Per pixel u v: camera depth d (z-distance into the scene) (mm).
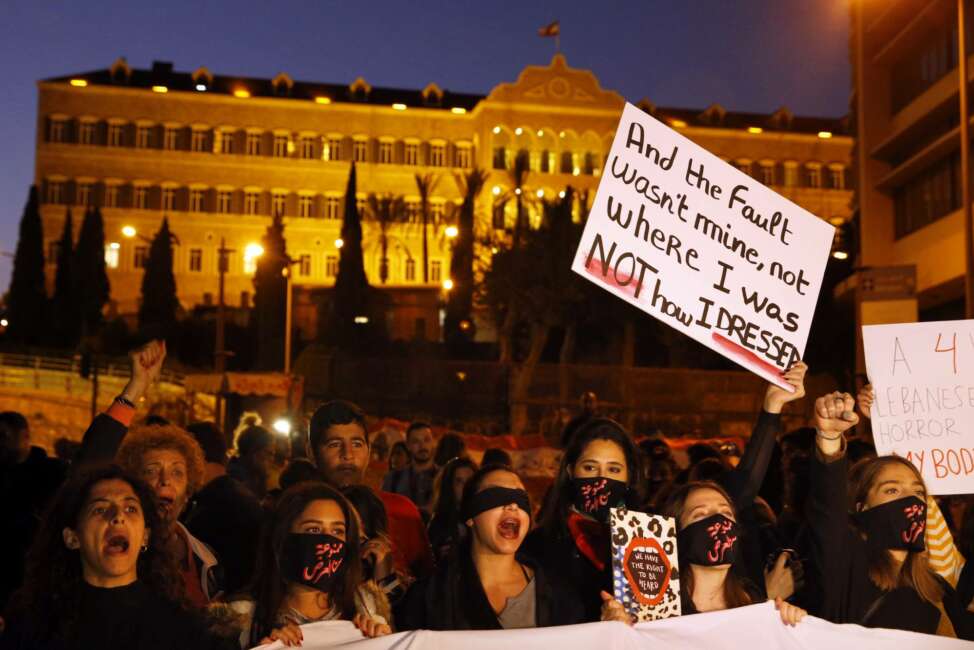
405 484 10164
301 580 4457
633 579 4508
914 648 4734
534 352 52281
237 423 32031
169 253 77938
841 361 50406
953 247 38312
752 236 5555
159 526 4516
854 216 47562
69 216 79062
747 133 98938
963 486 5949
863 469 5449
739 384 44406
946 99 37938
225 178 96062
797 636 4660
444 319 69750
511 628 4734
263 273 68875
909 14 42094
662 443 9414
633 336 53406
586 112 97000
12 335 76188
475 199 94375
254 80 99562
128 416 5410
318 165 97000
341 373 45031
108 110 94938
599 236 5332
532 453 18906
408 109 97688
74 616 4199
